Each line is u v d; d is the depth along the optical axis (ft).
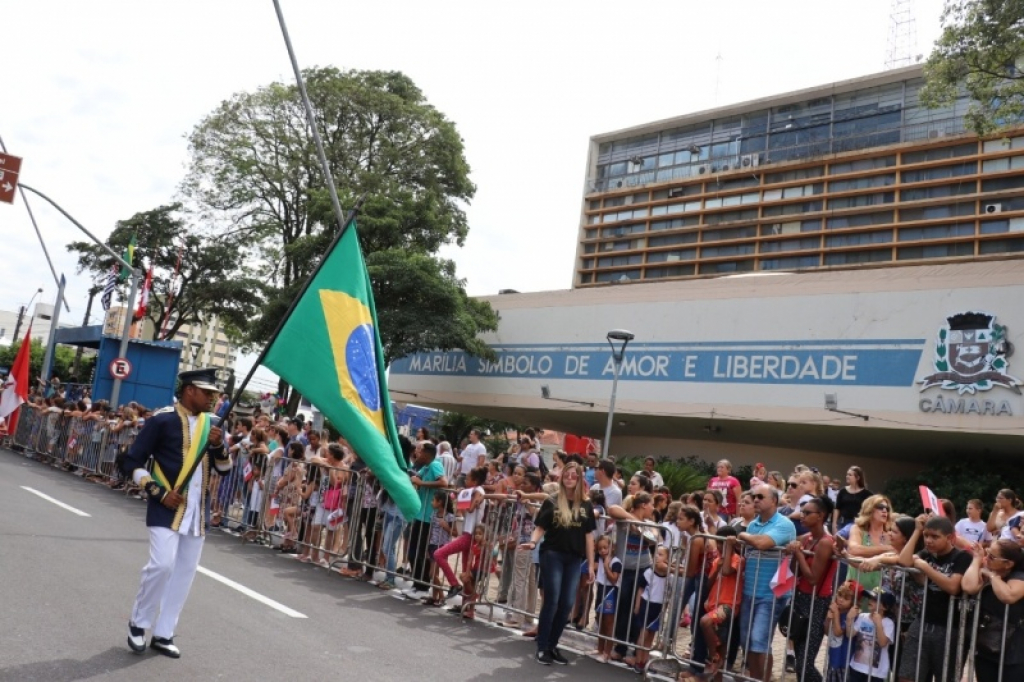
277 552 37.65
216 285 126.00
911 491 73.92
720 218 212.43
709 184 215.10
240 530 43.34
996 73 62.18
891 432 73.26
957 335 68.44
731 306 83.05
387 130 111.04
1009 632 19.25
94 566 27.17
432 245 101.60
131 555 30.19
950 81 63.98
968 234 169.99
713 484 47.42
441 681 19.69
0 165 67.10
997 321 66.54
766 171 202.39
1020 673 19.06
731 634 23.30
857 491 35.63
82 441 60.90
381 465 22.89
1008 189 165.17
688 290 86.84
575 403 94.02
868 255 184.44
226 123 108.78
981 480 69.77
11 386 68.03
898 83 183.42
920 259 175.94
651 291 89.92
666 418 88.74
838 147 190.80
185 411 19.02
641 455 107.04
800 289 78.43
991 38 60.18
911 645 20.90
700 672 23.88
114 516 40.60
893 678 21.02
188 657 18.61
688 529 25.57
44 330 304.30
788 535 23.35
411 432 154.81
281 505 39.27
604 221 236.63
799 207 197.57
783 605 23.88
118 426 54.60
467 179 115.34
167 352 82.28
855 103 190.49
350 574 33.40
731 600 23.58
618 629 25.61
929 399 69.26
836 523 35.86
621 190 233.14
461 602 30.32
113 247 130.00
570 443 94.53
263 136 108.68
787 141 200.85
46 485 50.42
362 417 22.98
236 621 22.65
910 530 22.85
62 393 92.12
